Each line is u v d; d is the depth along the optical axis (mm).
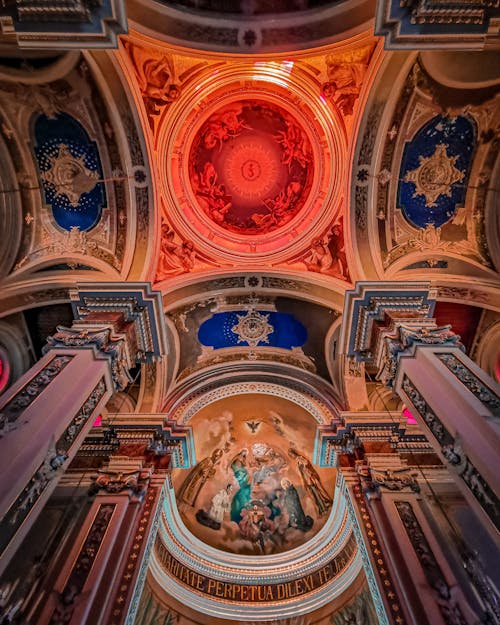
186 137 9141
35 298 8406
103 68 7012
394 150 8234
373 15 6027
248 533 12570
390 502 7516
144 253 8656
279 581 11328
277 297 10242
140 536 7277
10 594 6180
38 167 7945
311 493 12609
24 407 4852
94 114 7582
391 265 8750
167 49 6621
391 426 9141
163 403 10289
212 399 11234
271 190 10141
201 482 12695
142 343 7578
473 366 5500
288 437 12711
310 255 9633
